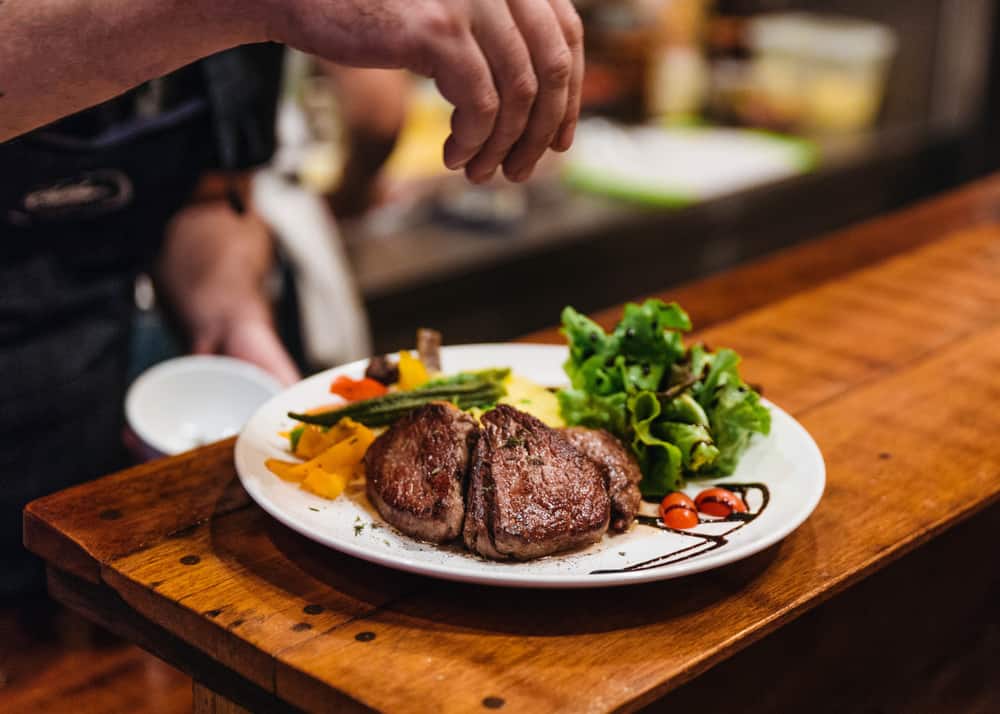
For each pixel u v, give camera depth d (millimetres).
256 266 1481
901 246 1543
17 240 1199
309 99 1767
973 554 1142
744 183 2447
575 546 889
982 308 1314
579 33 933
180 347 1473
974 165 3080
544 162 2410
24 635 1068
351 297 1658
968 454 1048
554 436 916
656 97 2637
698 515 935
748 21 2717
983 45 2945
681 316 1002
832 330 1257
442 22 864
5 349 1213
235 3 880
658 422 972
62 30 894
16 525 1202
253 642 832
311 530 875
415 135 2201
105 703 1001
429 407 931
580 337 1021
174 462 1000
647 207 2363
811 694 1015
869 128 2900
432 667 821
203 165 1293
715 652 841
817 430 1074
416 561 842
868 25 2885
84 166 1199
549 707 798
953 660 1117
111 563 891
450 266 2031
